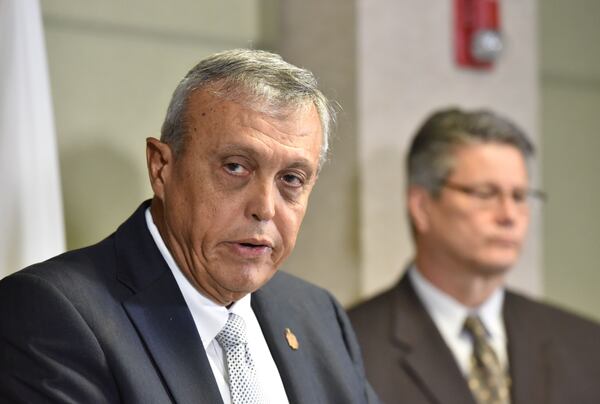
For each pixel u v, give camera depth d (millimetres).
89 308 3715
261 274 3889
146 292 3910
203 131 3799
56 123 7238
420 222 6980
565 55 10102
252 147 3723
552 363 6805
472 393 6527
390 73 7988
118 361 3637
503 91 8656
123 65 7605
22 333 3562
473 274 6781
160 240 4070
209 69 3844
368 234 7859
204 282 3951
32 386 3486
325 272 8141
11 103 5523
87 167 7367
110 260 4004
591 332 7062
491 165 6770
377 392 6418
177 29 7875
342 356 4527
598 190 10305
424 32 8195
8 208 5441
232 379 3975
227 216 3803
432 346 6617
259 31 8352
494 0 8461
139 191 7660
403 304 6840
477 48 8320
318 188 8211
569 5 10148
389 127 7973
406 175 7238
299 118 3811
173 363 3773
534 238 8891
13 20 5586
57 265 3846
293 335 4391
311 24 8203
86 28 7438
